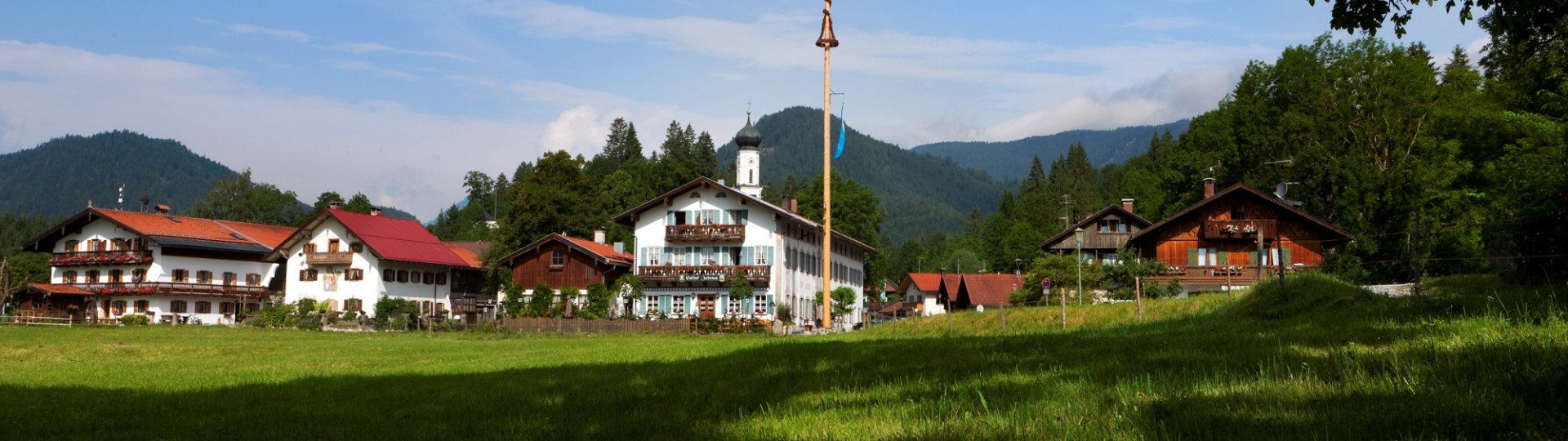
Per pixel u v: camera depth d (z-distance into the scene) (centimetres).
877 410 1148
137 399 1680
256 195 15425
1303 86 6631
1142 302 3509
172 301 8738
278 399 1639
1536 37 2534
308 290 8325
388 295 8238
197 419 1379
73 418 1402
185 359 3262
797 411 1199
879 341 2553
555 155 9725
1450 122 5981
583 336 5622
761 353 2286
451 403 1476
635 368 2073
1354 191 6206
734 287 7000
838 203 11081
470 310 7988
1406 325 1742
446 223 18138
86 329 6450
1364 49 6506
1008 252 12794
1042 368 1479
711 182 7256
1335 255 5275
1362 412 937
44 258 11838
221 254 9156
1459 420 877
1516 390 992
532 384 1762
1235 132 7206
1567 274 2345
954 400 1185
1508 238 2778
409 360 2909
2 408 1548
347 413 1397
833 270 8606
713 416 1192
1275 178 6875
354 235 8256
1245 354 1455
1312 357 1332
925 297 10156
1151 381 1226
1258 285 2988
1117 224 7425
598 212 9838
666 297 7319
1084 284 5959
